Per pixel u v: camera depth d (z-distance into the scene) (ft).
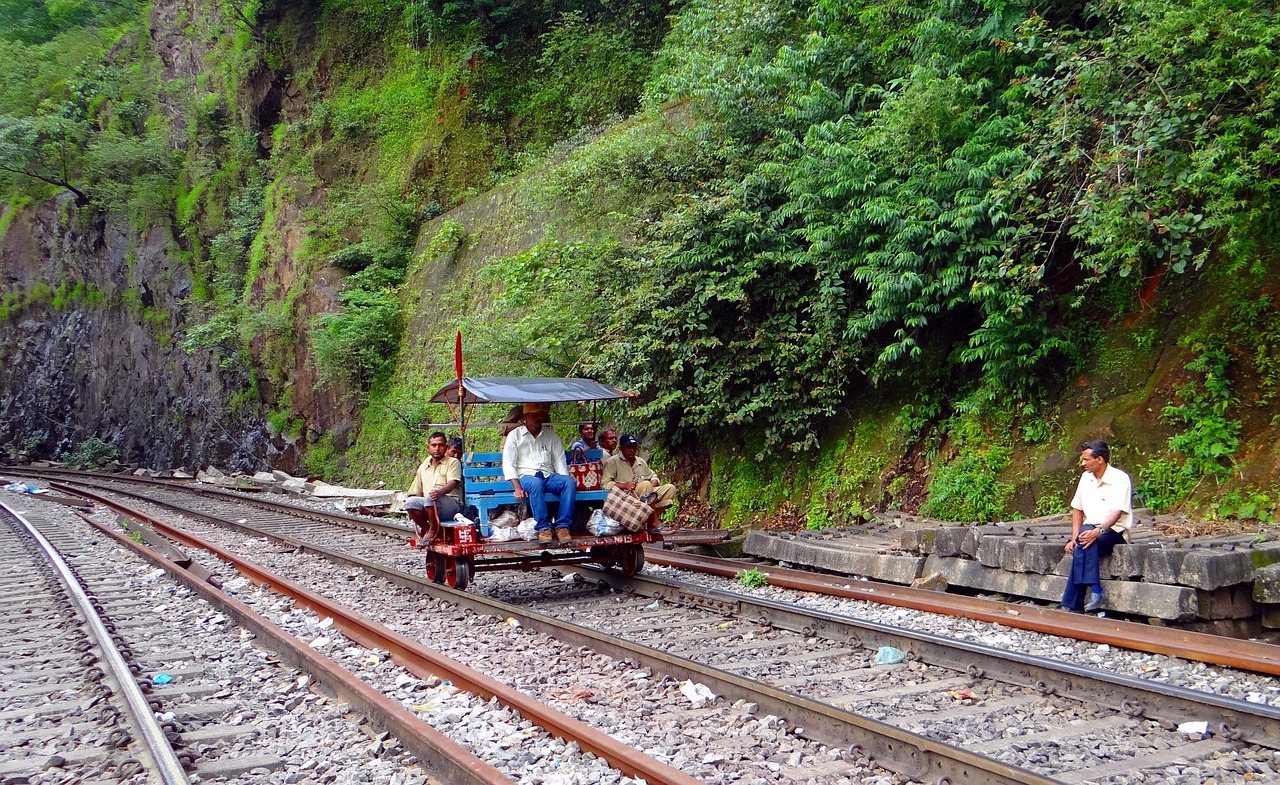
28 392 138.51
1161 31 28.35
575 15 84.84
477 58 92.48
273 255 103.19
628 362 43.04
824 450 40.65
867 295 38.70
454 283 77.97
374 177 97.14
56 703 18.75
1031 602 26.20
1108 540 23.29
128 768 14.56
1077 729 15.75
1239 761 13.96
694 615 26.76
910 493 36.58
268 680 20.17
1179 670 18.75
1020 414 34.19
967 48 37.76
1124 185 28.25
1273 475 26.76
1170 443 29.27
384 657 22.16
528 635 24.27
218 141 126.41
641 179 47.98
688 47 55.16
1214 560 21.48
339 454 87.35
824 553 32.24
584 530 32.04
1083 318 34.06
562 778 13.76
